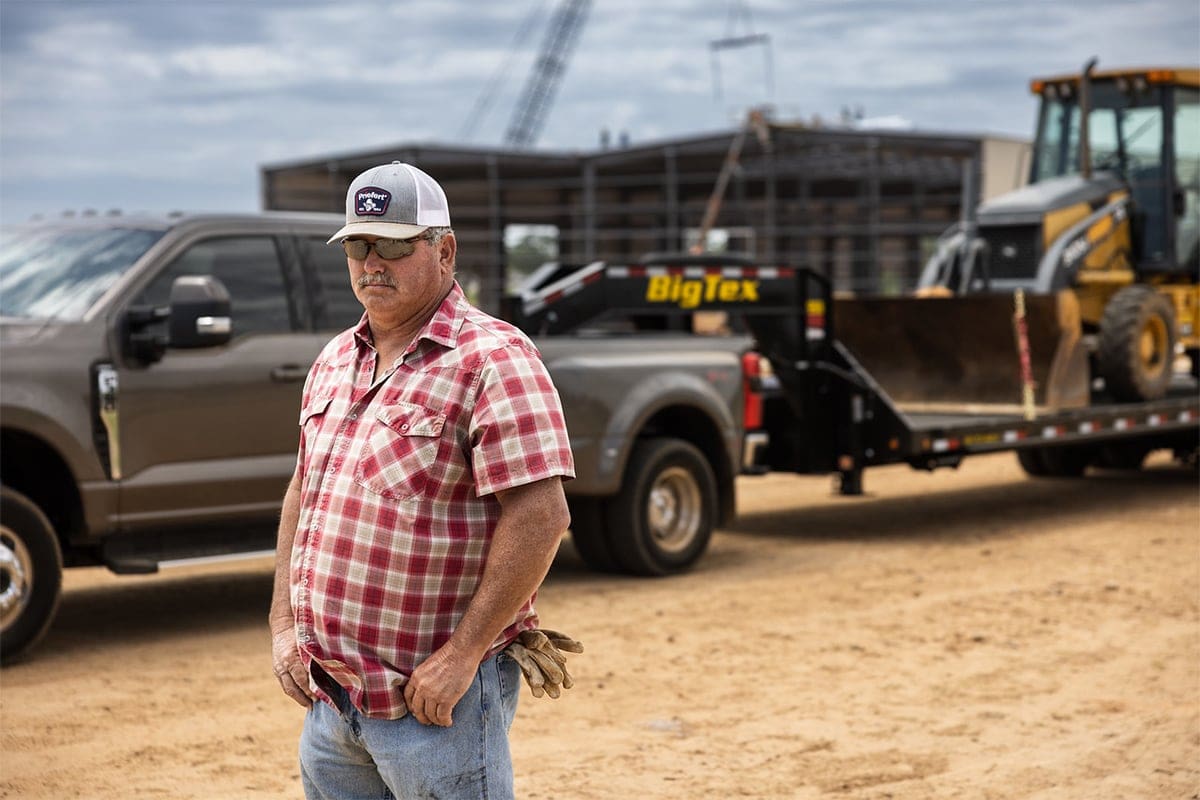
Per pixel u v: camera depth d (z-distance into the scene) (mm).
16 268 7918
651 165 44281
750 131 39656
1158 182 14219
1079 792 5406
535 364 3094
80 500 7262
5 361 7043
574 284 9609
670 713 6473
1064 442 11953
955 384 12953
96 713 6320
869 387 10852
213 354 7719
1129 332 12742
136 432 7426
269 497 7938
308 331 8188
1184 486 14531
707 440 10109
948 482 15102
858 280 45969
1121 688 6852
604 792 5391
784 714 6449
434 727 3059
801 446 10992
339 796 3275
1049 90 14914
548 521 3039
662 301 10055
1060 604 8703
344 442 3125
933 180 43125
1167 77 14078
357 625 3047
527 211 47281
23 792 5281
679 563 9703
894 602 8805
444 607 3066
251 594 9227
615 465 9203
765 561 10289
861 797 5355
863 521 12328
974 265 13445
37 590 7086
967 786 5480
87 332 7332
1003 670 7195
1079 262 13156
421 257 3094
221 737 6023
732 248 46469
